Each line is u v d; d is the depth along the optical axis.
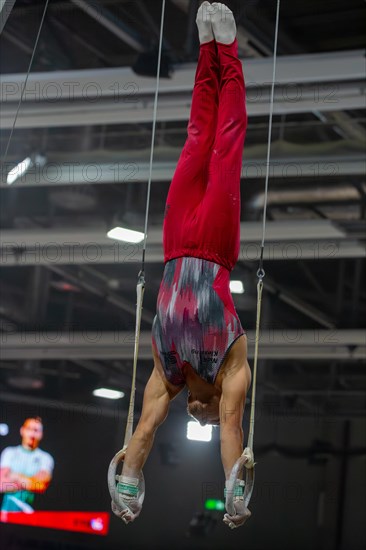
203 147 5.47
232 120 5.47
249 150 11.86
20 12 10.67
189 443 22.75
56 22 10.84
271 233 12.87
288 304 18.16
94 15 9.88
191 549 22.25
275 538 21.88
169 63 10.17
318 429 21.88
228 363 5.20
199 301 5.22
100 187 14.44
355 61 9.58
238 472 4.89
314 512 21.75
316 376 21.03
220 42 5.53
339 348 16.97
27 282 17.75
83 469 22.45
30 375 19.95
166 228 5.46
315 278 17.22
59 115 11.03
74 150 12.95
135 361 5.34
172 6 10.25
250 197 13.99
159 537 22.48
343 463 21.80
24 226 15.19
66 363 22.30
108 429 22.59
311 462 21.67
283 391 20.72
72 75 10.38
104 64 11.47
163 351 5.32
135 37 10.24
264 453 21.98
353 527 21.42
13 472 21.86
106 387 22.30
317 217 14.27
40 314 17.67
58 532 22.14
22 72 11.94
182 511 22.48
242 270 16.75
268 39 10.49
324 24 10.60
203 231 5.32
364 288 17.28
